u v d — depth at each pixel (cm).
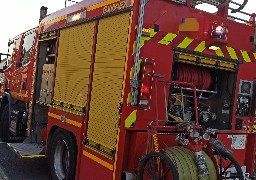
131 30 380
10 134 744
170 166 329
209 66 444
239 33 476
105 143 402
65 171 519
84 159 448
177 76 438
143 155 375
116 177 378
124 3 398
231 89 469
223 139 455
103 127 409
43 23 661
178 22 419
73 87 499
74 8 530
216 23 429
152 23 398
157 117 392
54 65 577
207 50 439
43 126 614
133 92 374
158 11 404
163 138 394
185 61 421
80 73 484
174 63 430
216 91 479
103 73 425
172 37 411
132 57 377
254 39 487
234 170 428
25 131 700
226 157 388
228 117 467
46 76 612
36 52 675
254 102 476
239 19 479
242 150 473
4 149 768
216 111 483
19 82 755
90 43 465
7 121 790
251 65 479
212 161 380
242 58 474
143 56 382
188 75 445
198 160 360
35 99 654
